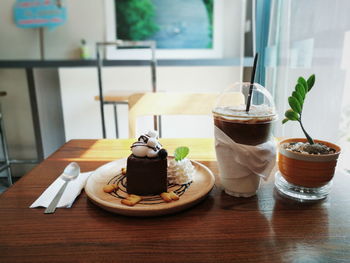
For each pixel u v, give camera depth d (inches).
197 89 102.6
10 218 20.6
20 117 98.6
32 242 17.7
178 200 22.0
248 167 22.8
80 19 98.7
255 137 23.1
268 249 17.1
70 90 101.7
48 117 101.5
